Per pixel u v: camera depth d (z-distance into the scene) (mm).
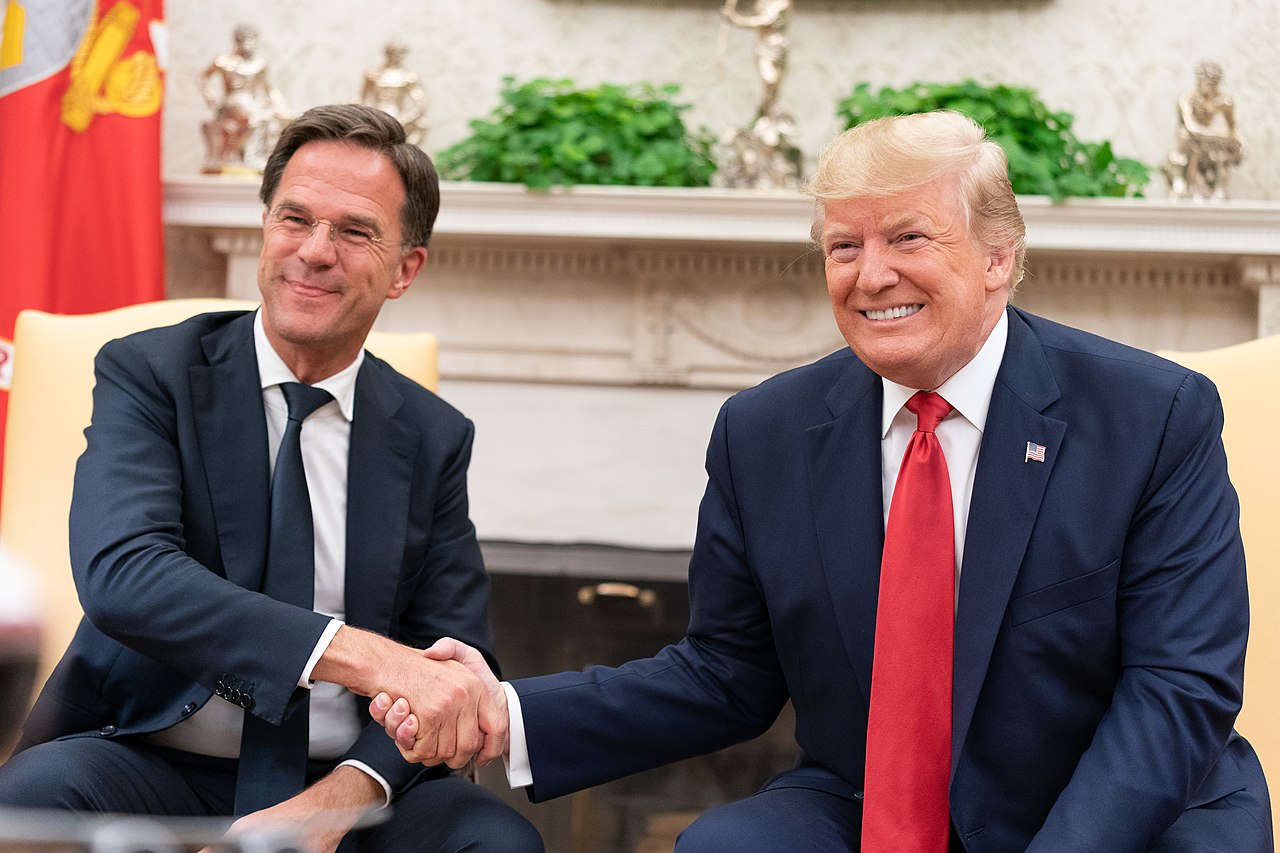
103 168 3225
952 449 1540
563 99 3441
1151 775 1365
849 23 3645
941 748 1450
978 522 1487
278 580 1662
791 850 1440
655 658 1700
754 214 3279
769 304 3500
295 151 1759
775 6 3398
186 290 3730
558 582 3414
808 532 1570
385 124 1783
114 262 3227
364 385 1807
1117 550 1465
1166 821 1366
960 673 1459
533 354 3568
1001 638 1471
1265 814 1501
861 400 1586
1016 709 1470
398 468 1792
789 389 1655
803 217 3271
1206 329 3422
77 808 1513
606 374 3559
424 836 1585
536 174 3311
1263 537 1767
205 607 1538
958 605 1479
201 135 3770
